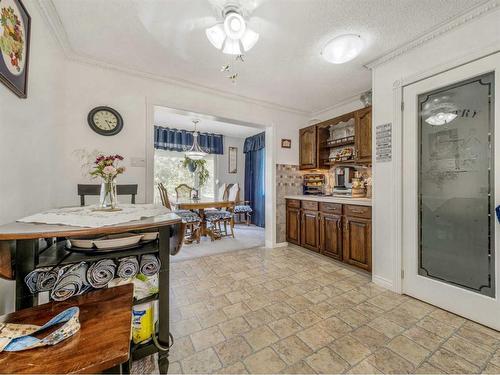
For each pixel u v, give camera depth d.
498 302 1.49
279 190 3.58
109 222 1.01
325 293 2.03
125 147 2.39
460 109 1.66
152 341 1.10
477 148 1.58
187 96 2.76
